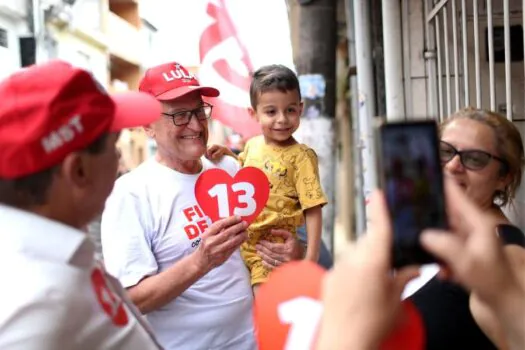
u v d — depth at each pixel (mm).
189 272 1950
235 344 2219
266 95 2656
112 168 1364
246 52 4711
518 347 731
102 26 16062
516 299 711
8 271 1097
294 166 2646
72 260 1183
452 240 723
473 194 1445
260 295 959
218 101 4629
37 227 1173
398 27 3881
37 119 1165
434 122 812
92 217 1340
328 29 4109
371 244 737
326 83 4133
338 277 731
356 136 6082
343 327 693
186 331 2139
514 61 3199
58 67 1251
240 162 2807
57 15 11375
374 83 4844
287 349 907
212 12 4672
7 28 9164
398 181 787
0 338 1032
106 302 1228
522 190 2129
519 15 3199
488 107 3225
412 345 795
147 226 2088
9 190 1220
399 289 742
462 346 1363
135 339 1264
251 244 2580
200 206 2121
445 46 3252
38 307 1065
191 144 2182
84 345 1129
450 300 1374
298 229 2691
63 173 1223
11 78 1215
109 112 1297
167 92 2143
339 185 10000
